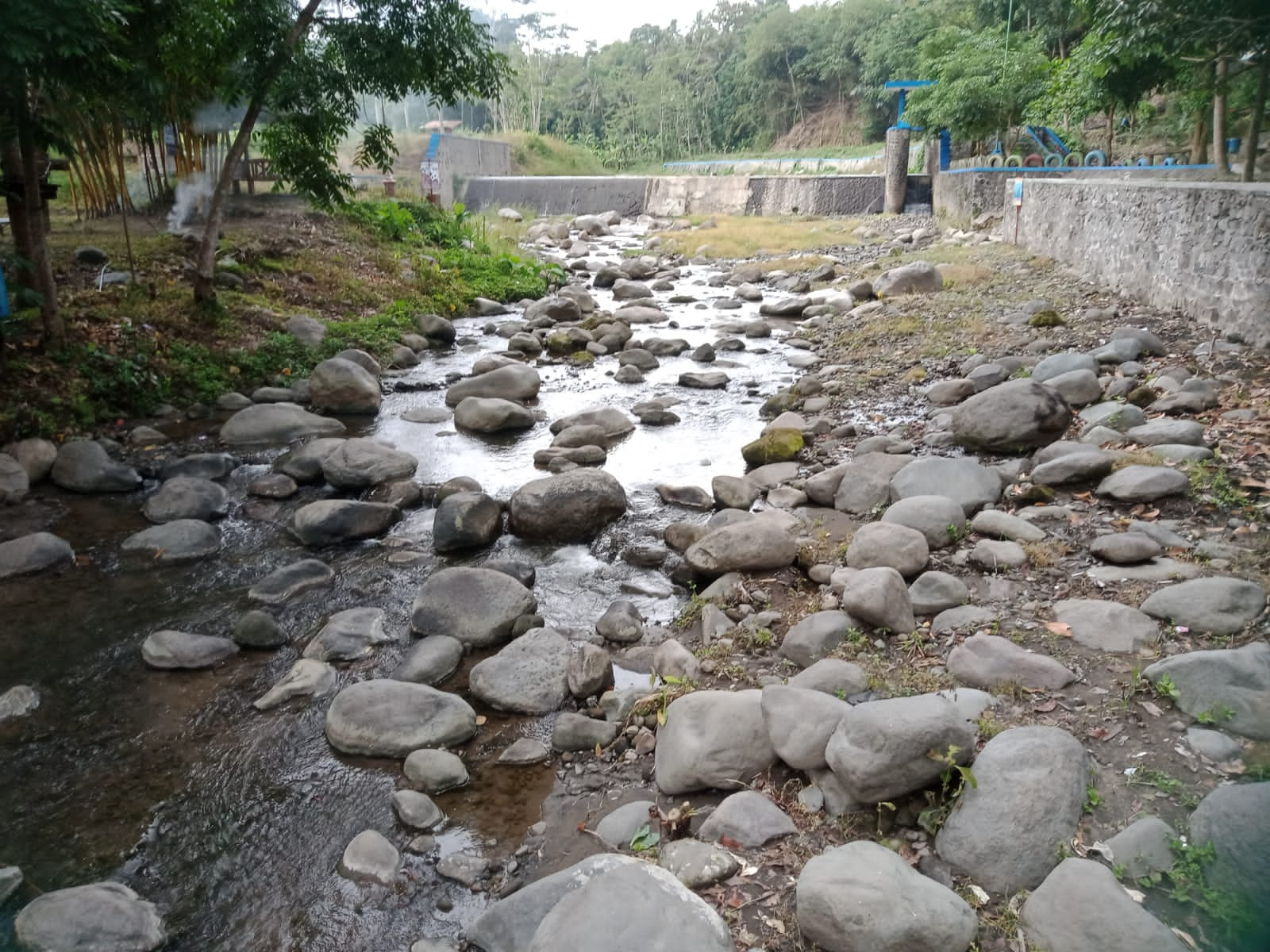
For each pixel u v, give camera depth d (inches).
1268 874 100.6
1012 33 942.4
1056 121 840.9
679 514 256.8
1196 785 121.1
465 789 148.3
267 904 126.4
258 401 367.6
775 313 540.1
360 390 359.9
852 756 123.9
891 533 200.7
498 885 127.6
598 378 410.6
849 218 973.8
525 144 1614.2
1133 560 186.1
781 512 241.8
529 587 217.8
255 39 388.5
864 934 101.1
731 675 169.5
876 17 1750.7
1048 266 541.0
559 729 158.2
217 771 154.7
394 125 1819.6
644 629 195.3
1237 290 325.7
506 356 451.2
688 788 139.3
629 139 2276.1
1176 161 701.3
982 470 232.8
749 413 351.9
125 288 410.6
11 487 269.1
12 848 137.6
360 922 122.6
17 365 326.6
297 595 215.6
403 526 256.2
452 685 179.0
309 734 164.6
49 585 221.6
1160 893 104.4
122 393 345.1
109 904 121.3
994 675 151.3
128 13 308.7
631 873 110.5
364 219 650.2
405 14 428.5
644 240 933.8
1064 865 105.5
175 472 289.6
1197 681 137.3
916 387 350.3
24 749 160.9
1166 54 419.5
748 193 1109.7
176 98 428.1
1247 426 245.6
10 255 413.1
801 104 2010.3
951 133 949.2
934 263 604.1
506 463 304.0
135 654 191.0
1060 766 118.7
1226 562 179.8
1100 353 323.0
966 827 115.5
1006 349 371.9
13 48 258.4
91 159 558.9
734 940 108.4
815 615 179.3
